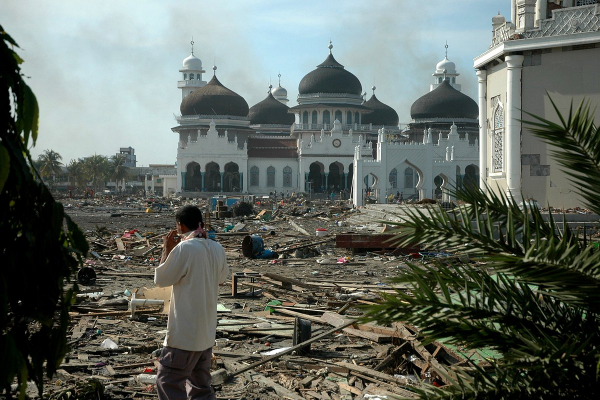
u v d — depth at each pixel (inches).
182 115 4623.5
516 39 976.9
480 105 1132.5
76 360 343.0
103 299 539.8
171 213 2279.8
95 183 5255.9
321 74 4426.7
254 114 5054.1
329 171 4503.0
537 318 177.5
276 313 484.7
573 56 953.5
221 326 430.6
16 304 149.9
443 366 296.8
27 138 143.9
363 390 295.3
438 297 182.7
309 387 301.6
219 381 303.3
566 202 961.5
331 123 4439.0
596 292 152.6
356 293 563.2
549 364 154.4
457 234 183.9
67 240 162.2
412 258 845.8
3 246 143.6
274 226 1571.1
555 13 959.0
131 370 327.6
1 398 150.0
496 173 1071.0
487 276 185.3
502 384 168.1
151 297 494.0
